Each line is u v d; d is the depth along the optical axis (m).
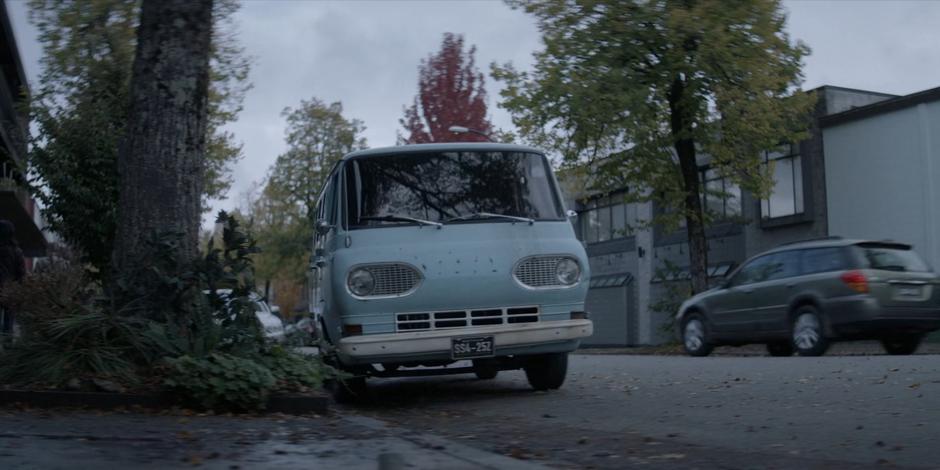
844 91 27.98
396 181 8.98
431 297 8.41
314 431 6.04
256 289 7.79
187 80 7.97
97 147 16.69
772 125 24.62
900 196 25.23
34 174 16.91
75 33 12.80
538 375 9.58
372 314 8.37
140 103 7.94
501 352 8.45
